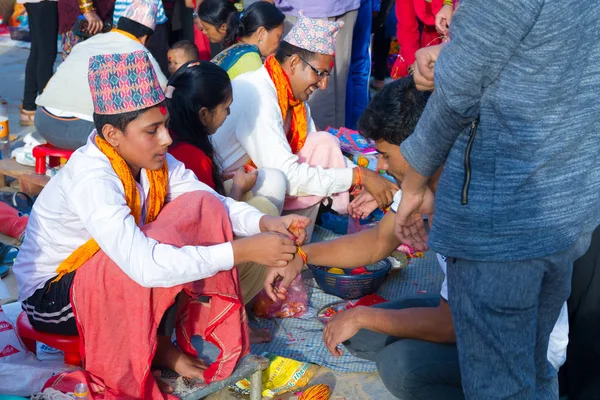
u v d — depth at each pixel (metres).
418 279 4.02
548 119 1.90
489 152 1.97
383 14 7.44
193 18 6.71
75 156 2.47
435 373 2.69
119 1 4.49
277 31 4.80
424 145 2.07
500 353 2.07
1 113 6.66
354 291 3.62
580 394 2.80
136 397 2.46
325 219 4.51
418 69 2.24
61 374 2.43
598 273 2.70
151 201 2.61
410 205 2.26
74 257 2.48
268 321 3.47
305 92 4.07
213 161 3.54
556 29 1.83
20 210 4.43
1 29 9.95
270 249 2.46
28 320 2.74
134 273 2.32
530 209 1.96
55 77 4.36
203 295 2.56
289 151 3.89
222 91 3.25
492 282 2.03
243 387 2.90
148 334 2.40
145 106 2.37
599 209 2.05
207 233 2.63
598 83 1.91
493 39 1.83
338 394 2.96
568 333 2.73
